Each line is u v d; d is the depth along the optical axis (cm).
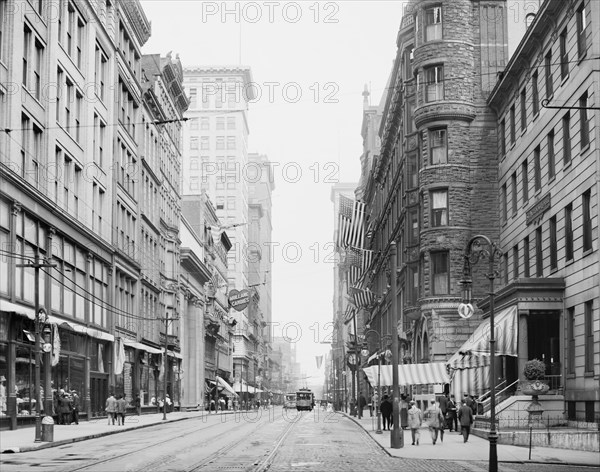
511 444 3431
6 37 4250
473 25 5703
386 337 8625
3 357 4134
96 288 5906
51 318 4772
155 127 8325
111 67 6438
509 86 5131
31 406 4494
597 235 3550
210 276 11462
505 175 5328
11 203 4197
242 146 17112
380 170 9275
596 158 3544
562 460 2691
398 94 7138
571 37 3894
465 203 5528
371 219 11000
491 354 2681
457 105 5566
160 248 8581
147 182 7919
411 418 3400
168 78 9050
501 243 5416
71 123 5391
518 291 4091
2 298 4084
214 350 12144
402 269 6956
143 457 2747
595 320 3575
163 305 8700
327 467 2434
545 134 4344
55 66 4991
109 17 6444
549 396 3994
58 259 4994
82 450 3080
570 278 3947
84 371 5553
